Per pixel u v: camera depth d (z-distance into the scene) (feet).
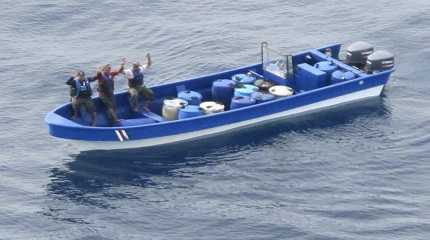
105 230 154.10
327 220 154.30
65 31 237.25
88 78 179.22
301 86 195.11
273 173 169.99
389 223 152.56
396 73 207.72
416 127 184.03
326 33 230.48
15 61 219.61
